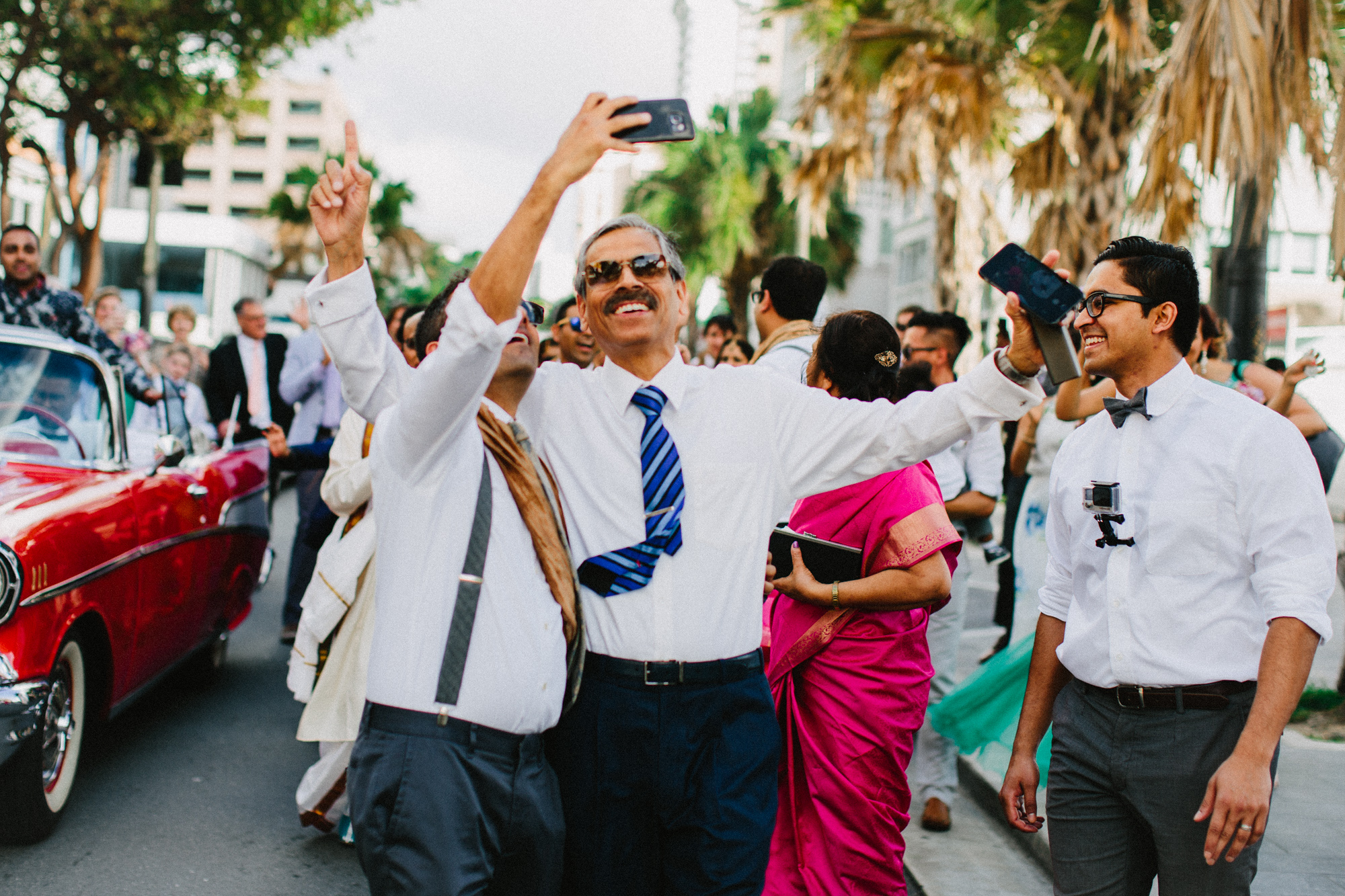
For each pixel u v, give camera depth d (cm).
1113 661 224
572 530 229
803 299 435
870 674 291
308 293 209
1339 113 552
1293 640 205
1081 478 237
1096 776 229
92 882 368
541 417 235
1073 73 1005
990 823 436
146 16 1625
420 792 199
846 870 289
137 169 2112
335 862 394
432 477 205
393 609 207
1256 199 664
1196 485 219
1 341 489
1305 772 455
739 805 218
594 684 221
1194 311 229
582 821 220
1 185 1759
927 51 1105
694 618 219
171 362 982
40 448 465
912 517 291
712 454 225
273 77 1878
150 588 465
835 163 1296
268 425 460
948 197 1388
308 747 524
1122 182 975
